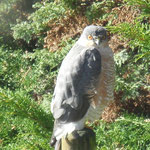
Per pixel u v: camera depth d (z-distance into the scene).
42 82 12.21
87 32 7.79
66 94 7.08
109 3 11.20
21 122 8.74
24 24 13.55
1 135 9.94
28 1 15.20
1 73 12.88
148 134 8.36
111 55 7.67
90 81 7.16
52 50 11.98
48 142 8.44
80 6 11.70
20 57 13.34
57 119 6.99
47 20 12.49
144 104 10.57
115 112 10.41
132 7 9.89
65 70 7.28
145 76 10.11
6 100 7.99
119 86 10.12
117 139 8.80
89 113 7.24
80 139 5.32
